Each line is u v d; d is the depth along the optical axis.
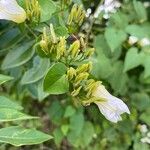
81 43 0.22
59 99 0.46
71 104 0.46
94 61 0.29
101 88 0.21
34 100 0.46
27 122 0.47
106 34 0.38
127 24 0.40
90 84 0.20
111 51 0.39
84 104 0.21
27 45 0.26
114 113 0.21
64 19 0.24
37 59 0.26
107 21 0.40
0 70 0.31
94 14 0.35
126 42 0.41
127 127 0.45
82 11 0.23
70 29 0.23
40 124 0.48
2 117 0.19
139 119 0.46
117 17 0.40
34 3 0.23
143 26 0.41
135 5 0.41
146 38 0.40
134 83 0.44
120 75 0.40
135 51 0.39
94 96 0.21
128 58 0.39
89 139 0.46
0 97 0.21
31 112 0.47
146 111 0.45
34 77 0.25
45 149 0.49
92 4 0.37
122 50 0.41
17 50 0.26
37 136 0.19
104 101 0.21
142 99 0.44
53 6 0.23
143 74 0.44
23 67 0.30
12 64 0.26
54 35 0.21
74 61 0.22
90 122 0.47
